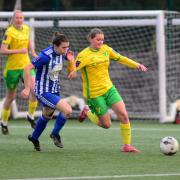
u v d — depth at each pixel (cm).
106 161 2594
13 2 5841
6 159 2636
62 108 2780
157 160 2627
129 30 4975
